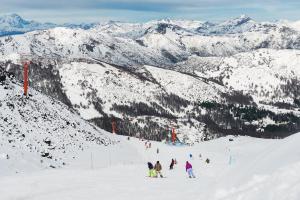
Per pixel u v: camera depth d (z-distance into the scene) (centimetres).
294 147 1301
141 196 2233
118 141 13125
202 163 8138
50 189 2961
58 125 10019
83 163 8000
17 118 8662
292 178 1050
